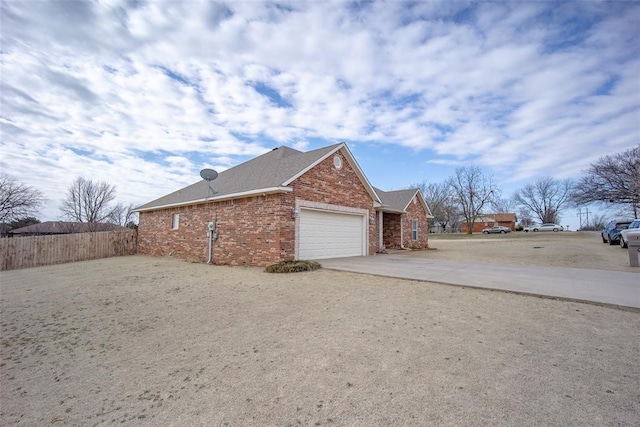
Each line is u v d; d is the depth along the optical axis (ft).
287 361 11.57
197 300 21.08
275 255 33.42
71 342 14.51
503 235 131.13
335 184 41.91
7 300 23.13
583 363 10.73
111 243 58.13
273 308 18.52
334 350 12.37
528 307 17.28
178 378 10.66
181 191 58.95
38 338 15.17
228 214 39.50
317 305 18.79
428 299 19.36
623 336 13.05
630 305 16.57
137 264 41.75
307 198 37.19
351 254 45.55
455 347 12.26
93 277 31.94
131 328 16.10
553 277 25.45
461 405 8.42
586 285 21.98
